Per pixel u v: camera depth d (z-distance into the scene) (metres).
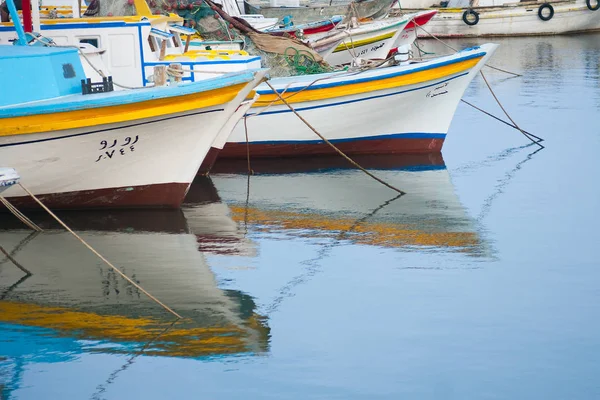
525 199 18.95
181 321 12.57
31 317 12.70
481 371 11.12
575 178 20.64
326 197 19.20
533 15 57.75
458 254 15.39
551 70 39.25
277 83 21.88
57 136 16.03
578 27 58.50
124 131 16.25
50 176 16.61
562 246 15.80
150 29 20.89
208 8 25.97
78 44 19.39
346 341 11.92
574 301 13.27
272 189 19.94
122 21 20.53
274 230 16.84
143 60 20.64
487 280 14.12
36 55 16.44
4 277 14.23
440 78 22.16
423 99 22.42
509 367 11.22
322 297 13.45
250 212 18.06
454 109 22.92
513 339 11.98
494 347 11.75
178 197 17.50
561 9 57.56
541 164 22.09
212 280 14.12
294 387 10.74
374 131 22.70
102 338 12.02
